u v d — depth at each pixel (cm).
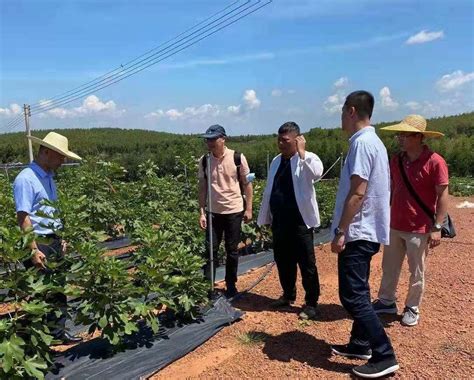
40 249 434
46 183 442
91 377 387
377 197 362
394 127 458
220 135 541
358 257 363
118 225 941
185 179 1041
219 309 512
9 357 336
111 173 901
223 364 409
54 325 389
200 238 734
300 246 495
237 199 564
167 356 421
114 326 407
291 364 404
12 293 368
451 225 473
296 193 488
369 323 364
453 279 620
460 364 391
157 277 443
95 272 405
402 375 378
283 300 546
